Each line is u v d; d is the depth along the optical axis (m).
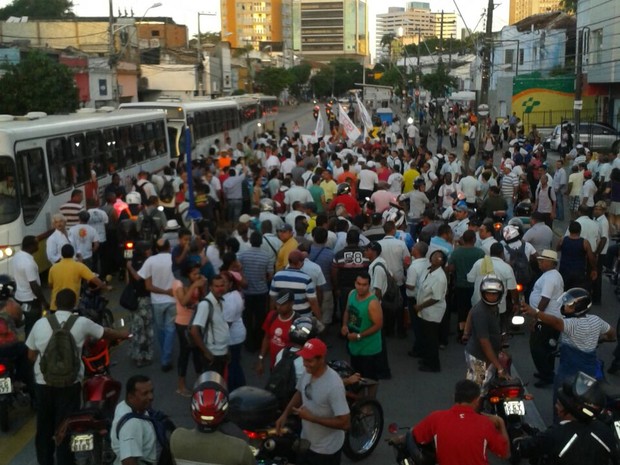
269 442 6.20
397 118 60.91
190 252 11.09
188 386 10.35
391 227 11.87
